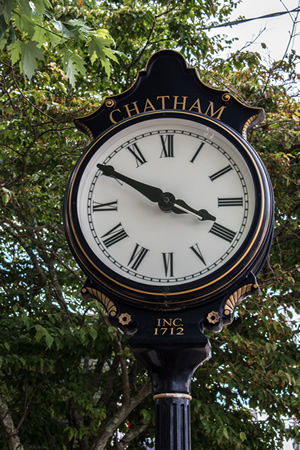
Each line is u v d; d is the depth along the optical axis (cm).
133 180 396
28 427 1045
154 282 365
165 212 386
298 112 1020
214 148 401
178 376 362
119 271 371
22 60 538
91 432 963
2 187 862
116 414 970
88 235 383
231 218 380
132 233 382
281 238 1038
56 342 898
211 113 421
